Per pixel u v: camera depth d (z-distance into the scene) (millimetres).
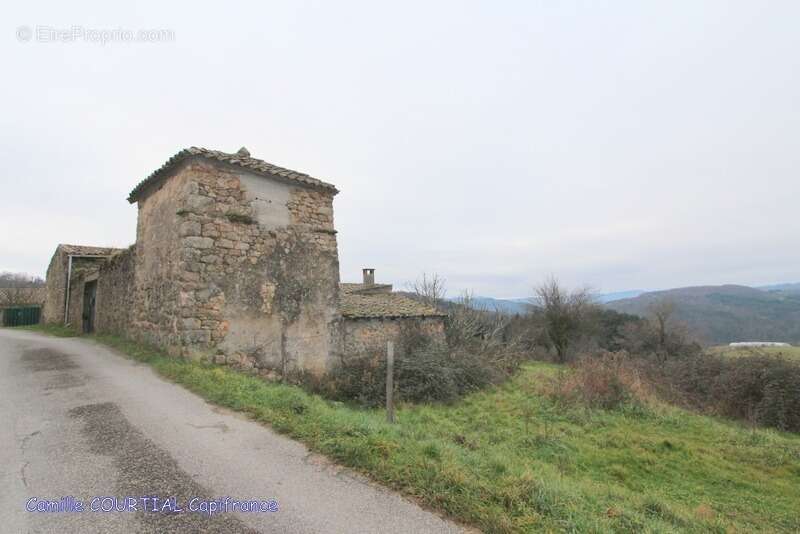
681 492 5477
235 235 8172
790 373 10820
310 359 9375
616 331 30375
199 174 7785
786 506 5230
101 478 3105
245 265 8281
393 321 12297
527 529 2527
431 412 8625
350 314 10828
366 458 3377
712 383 12289
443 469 3164
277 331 8703
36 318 22484
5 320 21281
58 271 18438
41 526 2494
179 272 7473
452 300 21406
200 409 4777
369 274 18781
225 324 7816
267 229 8758
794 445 7684
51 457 3459
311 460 3475
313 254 9664
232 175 8281
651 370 13352
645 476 6000
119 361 7652
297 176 9289
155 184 9172
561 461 6137
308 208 9664
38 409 4738
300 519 2598
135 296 9727
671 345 26625
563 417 8648
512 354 15906
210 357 7465
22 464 3322
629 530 2838
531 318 28875
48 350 9172
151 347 8352
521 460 5793
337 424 4117
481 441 6605
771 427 10164
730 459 6898
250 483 3057
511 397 10461
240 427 4219
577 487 3996
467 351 13961
